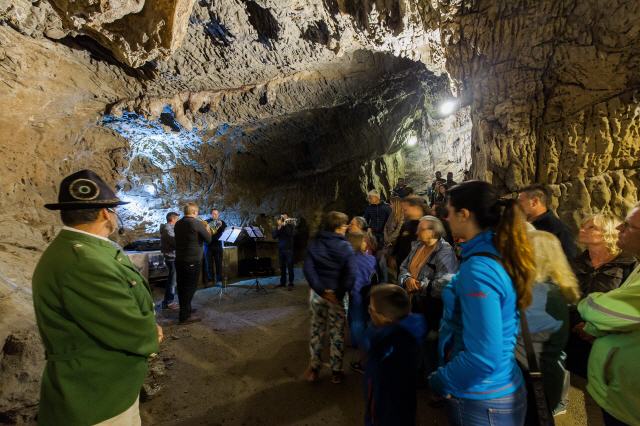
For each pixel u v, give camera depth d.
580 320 2.06
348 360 3.50
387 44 5.63
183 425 2.58
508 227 1.29
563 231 2.71
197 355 3.76
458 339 1.42
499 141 5.34
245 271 8.95
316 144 10.72
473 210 1.36
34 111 5.64
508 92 5.26
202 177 10.05
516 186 5.22
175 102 7.16
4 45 4.62
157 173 9.27
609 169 4.70
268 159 10.80
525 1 4.79
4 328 2.55
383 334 1.70
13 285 3.31
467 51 5.52
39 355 2.49
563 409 2.34
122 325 1.43
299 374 3.26
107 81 6.36
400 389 1.63
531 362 1.39
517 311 1.32
